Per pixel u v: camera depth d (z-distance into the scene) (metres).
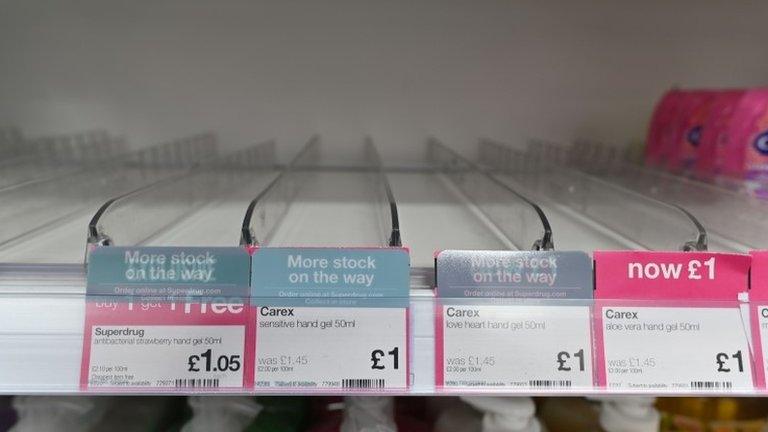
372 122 1.05
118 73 1.02
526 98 1.04
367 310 0.40
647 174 0.79
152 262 0.40
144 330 0.39
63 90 1.01
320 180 0.88
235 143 1.04
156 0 1.01
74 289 0.40
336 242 0.52
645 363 0.40
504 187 0.59
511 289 0.40
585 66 1.04
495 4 1.02
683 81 1.04
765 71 1.05
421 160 1.05
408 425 0.55
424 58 1.04
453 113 1.05
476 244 0.53
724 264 0.41
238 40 1.02
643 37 1.03
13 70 1.00
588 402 0.56
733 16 1.03
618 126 1.05
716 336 0.40
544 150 1.00
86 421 0.50
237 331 0.39
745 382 0.40
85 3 1.00
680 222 0.48
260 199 0.50
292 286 0.40
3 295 0.39
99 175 0.73
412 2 1.02
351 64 1.04
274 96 1.04
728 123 0.74
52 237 0.53
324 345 0.39
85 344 0.39
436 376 0.39
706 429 0.56
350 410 0.49
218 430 0.50
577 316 0.40
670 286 0.41
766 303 0.41
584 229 0.60
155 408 0.54
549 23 1.03
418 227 0.59
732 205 0.60
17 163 0.77
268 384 0.39
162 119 1.03
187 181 0.66
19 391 0.38
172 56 1.02
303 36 1.03
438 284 0.40
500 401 0.50
